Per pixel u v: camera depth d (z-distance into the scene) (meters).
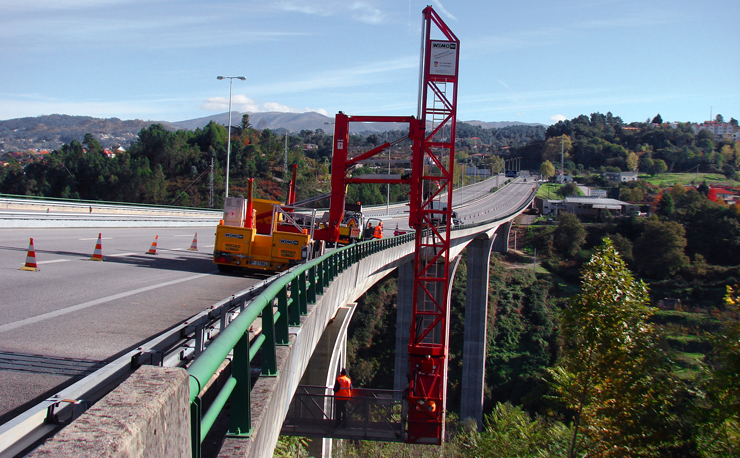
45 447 1.33
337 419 16.88
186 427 2.04
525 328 79.88
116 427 1.47
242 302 6.82
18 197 34.19
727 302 17.58
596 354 20.02
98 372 3.94
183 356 5.16
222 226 17.73
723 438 16.48
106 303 9.84
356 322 73.94
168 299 10.91
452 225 45.91
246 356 3.95
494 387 69.88
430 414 22.39
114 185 103.44
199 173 114.12
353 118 21.38
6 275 12.36
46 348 6.27
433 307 39.75
